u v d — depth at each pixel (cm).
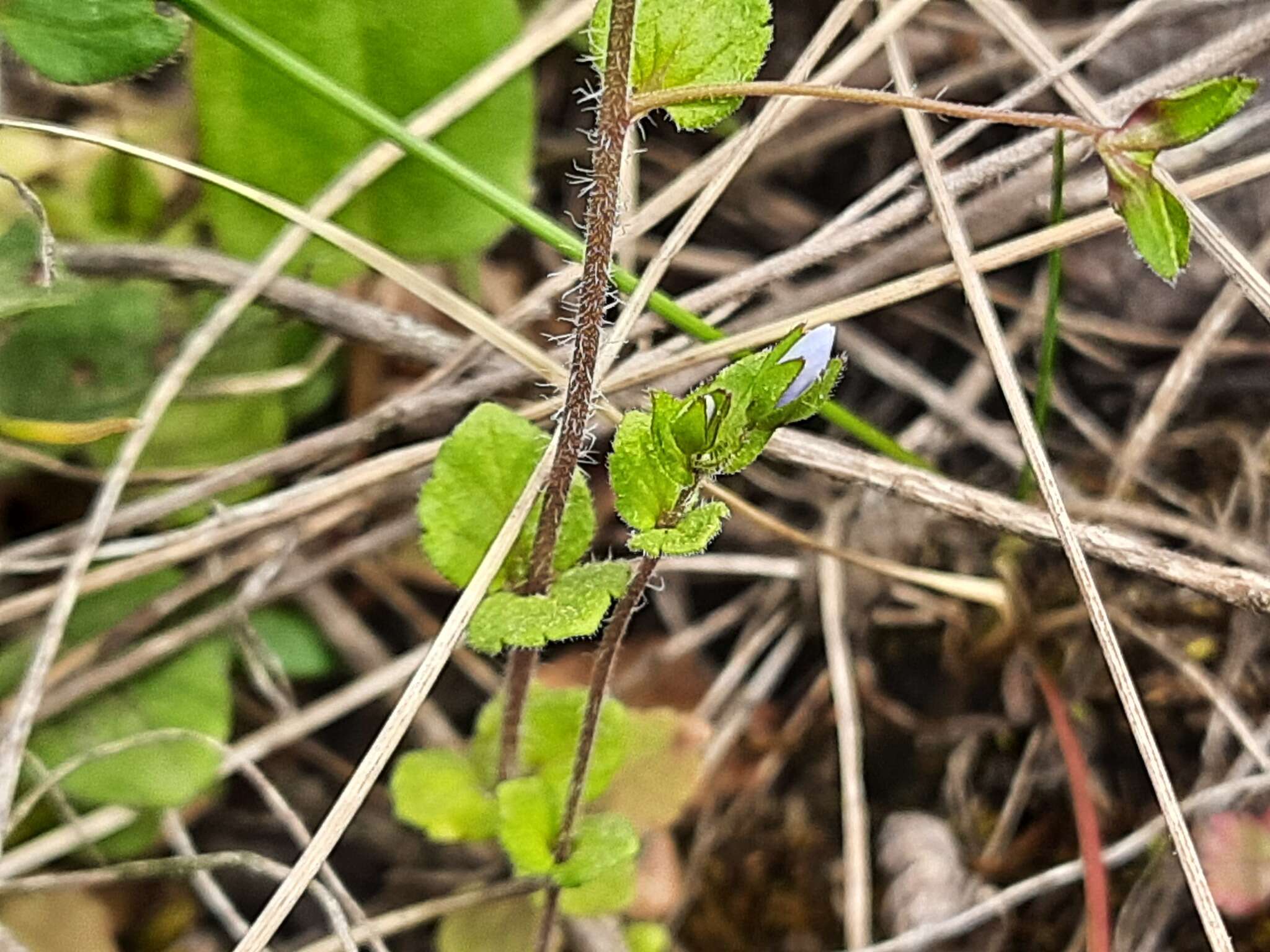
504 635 6
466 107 8
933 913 8
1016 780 8
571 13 8
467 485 6
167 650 8
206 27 7
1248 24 8
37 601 8
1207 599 8
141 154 7
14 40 6
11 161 8
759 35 5
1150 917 8
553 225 7
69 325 8
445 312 7
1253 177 7
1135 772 8
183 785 7
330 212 8
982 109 5
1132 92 8
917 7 8
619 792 8
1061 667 8
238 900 8
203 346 8
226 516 8
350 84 8
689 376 8
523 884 7
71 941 8
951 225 7
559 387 7
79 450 8
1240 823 8
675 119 5
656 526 5
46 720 8
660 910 8
